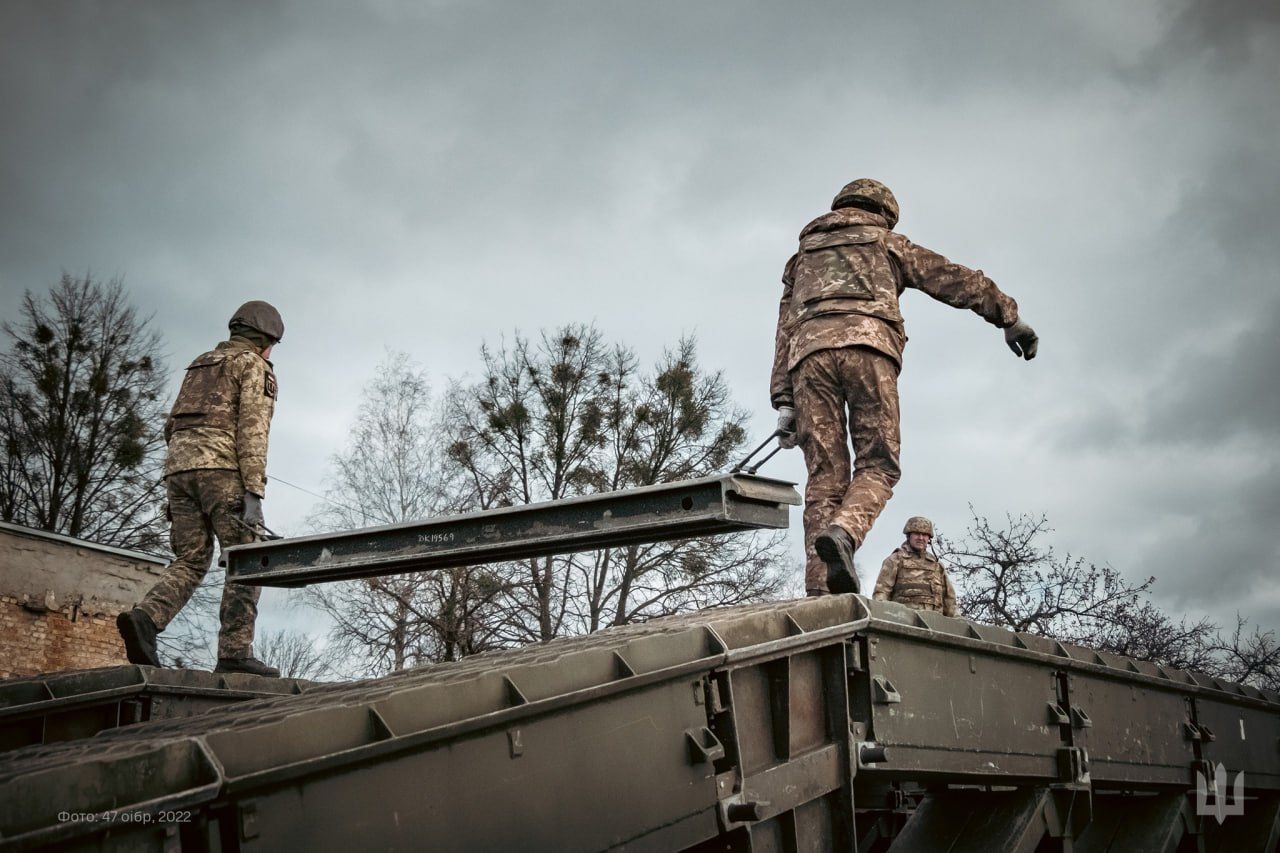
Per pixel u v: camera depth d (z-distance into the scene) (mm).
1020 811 5672
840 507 5871
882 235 6609
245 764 2785
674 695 3875
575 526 4543
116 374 27125
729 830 3914
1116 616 15539
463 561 5066
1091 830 7547
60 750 3451
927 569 9750
